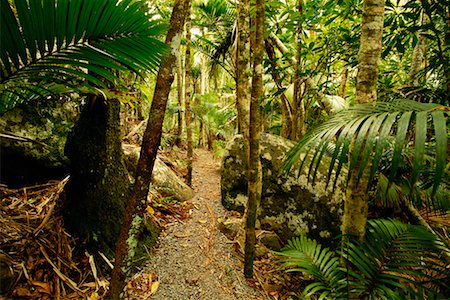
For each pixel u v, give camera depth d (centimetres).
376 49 124
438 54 186
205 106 642
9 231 142
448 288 120
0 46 70
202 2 348
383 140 76
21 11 66
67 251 150
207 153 713
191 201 298
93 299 135
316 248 158
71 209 163
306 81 293
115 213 172
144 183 112
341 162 84
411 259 128
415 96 190
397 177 199
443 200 176
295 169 246
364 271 125
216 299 162
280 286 181
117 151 176
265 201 250
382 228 142
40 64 78
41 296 126
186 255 196
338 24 258
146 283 162
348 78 404
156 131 108
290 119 357
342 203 229
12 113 179
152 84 450
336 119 100
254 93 159
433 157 184
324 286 133
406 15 191
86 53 78
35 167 190
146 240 195
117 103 168
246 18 199
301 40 276
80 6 69
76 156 155
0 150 163
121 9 72
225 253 209
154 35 82
